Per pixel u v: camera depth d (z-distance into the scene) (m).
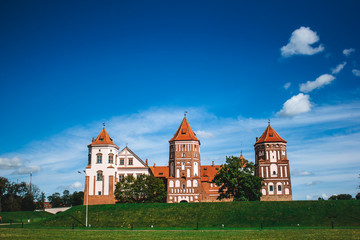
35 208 133.50
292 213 68.69
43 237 42.25
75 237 42.28
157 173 119.94
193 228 59.44
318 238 37.41
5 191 125.06
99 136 101.94
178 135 112.12
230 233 46.41
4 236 43.69
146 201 90.56
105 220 71.81
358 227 55.34
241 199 85.94
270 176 109.88
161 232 50.25
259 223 65.44
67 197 189.62
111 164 99.06
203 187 117.69
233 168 89.69
